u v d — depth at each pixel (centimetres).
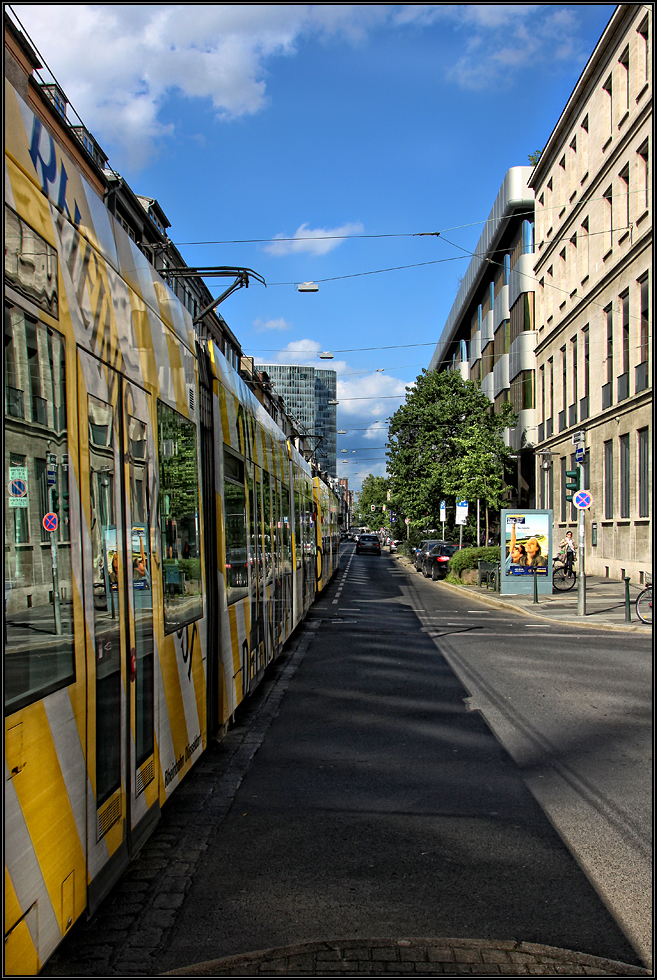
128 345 441
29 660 286
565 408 3647
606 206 2970
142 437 461
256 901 421
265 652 1041
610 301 2898
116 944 374
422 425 4359
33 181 316
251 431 976
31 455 296
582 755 706
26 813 277
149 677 453
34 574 293
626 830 526
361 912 408
